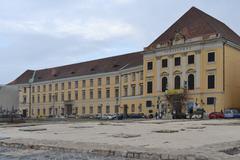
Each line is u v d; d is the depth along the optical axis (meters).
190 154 14.49
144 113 101.81
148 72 101.81
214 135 25.30
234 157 14.10
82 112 127.25
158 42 101.31
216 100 87.69
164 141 20.98
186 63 93.69
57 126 41.31
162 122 51.69
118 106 114.44
